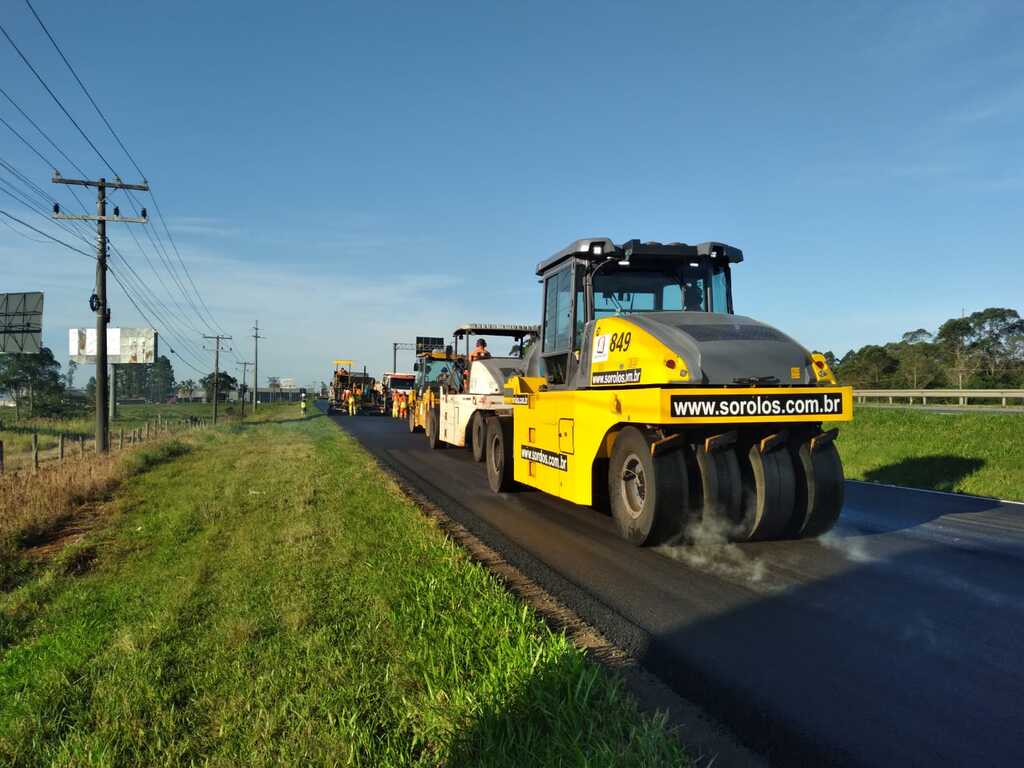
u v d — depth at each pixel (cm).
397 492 1031
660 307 835
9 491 1023
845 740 313
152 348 4766
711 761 282
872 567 612
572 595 531
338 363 6069
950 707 345
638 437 666
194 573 599
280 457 1606
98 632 480
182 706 357
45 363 6906
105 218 2262
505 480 1047
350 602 499
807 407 634
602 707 324
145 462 1589
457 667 367
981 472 1187
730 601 518
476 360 1608
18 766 314
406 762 293
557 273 909
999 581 566
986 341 5541
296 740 307
